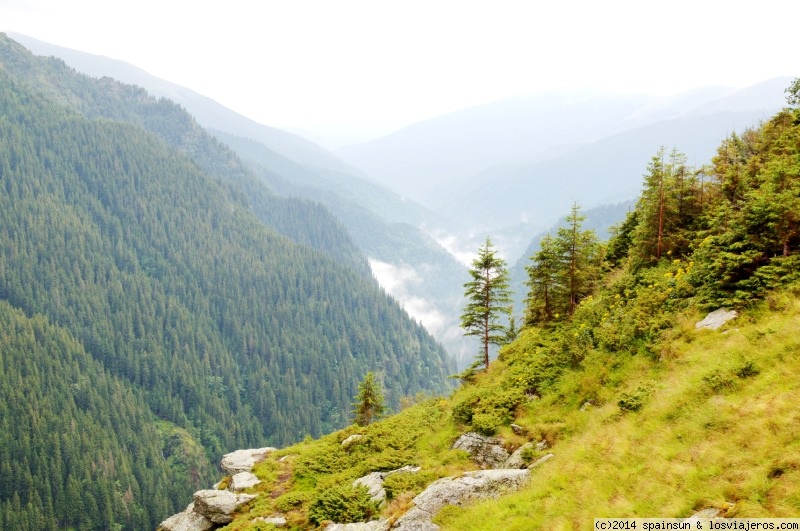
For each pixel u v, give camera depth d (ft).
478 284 112.98
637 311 71.72
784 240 57.88
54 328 566.36
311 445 104.94
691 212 96.63
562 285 111.34
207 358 642.22
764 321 51.78
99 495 377.50
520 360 91.97
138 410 507.71
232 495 83.66
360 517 62.44
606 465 44.55
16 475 375.86
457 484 53.83
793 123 94.73
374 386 144.15
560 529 38.65
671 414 46.78
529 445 60.29
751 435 36.96
